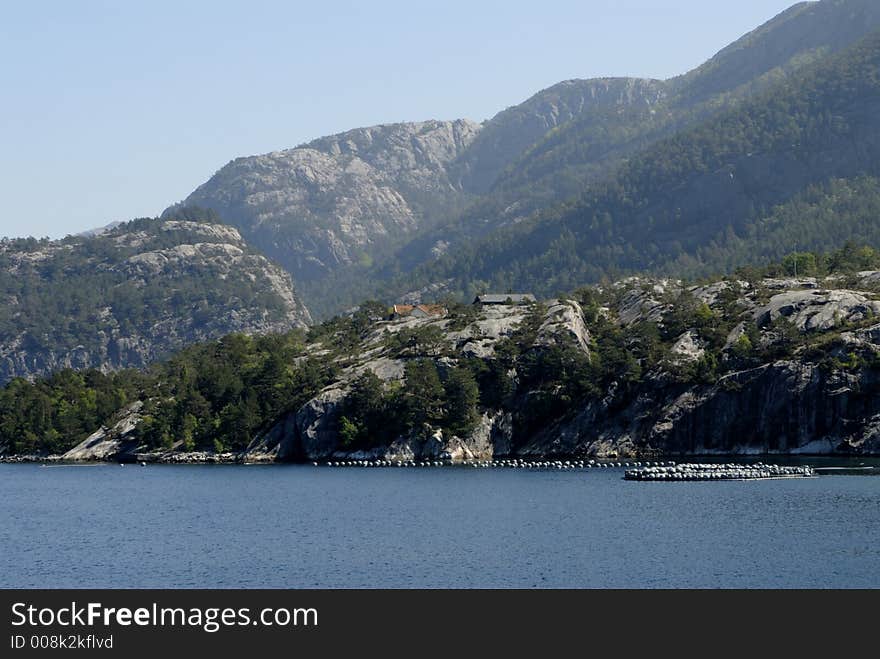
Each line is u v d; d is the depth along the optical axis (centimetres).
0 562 14775
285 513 19400
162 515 19738
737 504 18425
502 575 13062
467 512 18712
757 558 13538
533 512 18400
